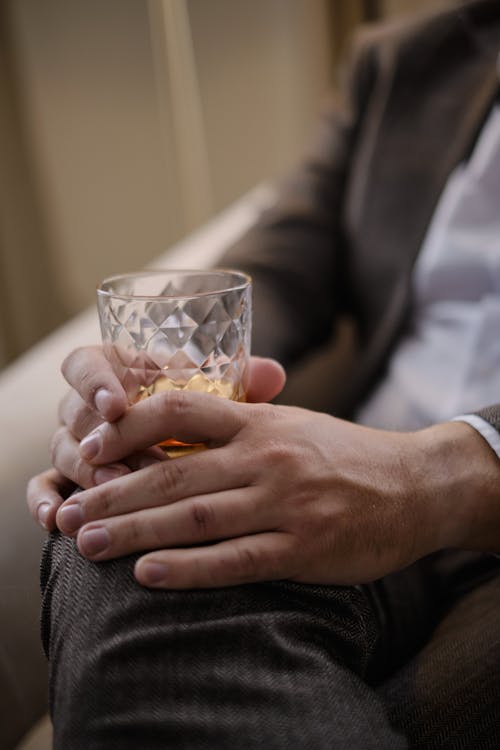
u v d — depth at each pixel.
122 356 0.53
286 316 0.91
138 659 0.45
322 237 1.00
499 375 0.75
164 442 0.53
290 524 0.50
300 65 1.67
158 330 0.52
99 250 1.92
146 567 0.47
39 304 1.87
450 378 0.80
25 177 1.78
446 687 0.52
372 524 0.51
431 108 0.91
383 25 1.07
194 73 1.75
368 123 1.02
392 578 0.60
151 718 0.44
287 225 1.00
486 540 0.56
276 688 0.45
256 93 1.74
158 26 1.68
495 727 0.51
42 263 1.86
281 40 1.67
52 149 1.81
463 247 0.84
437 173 0.87
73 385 0.54
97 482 0.52
